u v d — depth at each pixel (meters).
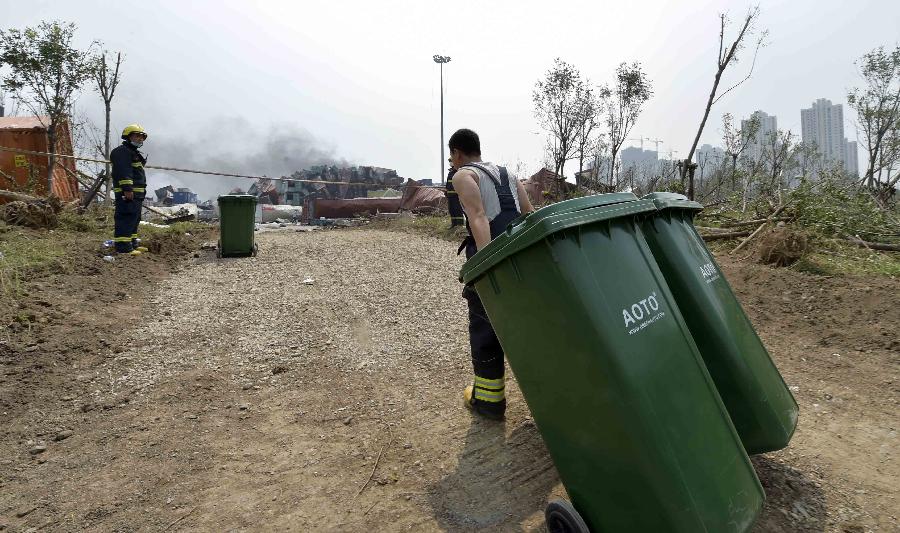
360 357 4.77
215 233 12.50
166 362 4.63
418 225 14.07
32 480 2.99
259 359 4.73
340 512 2.65
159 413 3.76
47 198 10.49
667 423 1.95
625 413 1.93
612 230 2.24
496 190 3.29
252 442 3.36
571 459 2.14
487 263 2.24
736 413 2.56
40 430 3.53
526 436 3.33
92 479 2.99
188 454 3.23
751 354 2.66
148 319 5.73
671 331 2.15
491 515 2.61
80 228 10.28
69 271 6.88
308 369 4.52
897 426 3.38
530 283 2.12
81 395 4.02
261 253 9.89
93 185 13.73
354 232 13.89
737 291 6.44
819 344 4.87
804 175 10.45
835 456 3.06
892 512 2.56
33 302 5.55
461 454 3.15
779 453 3.10
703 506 1.91
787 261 7.46
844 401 3.75
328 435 3.43
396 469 3.02
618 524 2.06
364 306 6.37
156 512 2.69
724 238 9.11
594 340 1.96
